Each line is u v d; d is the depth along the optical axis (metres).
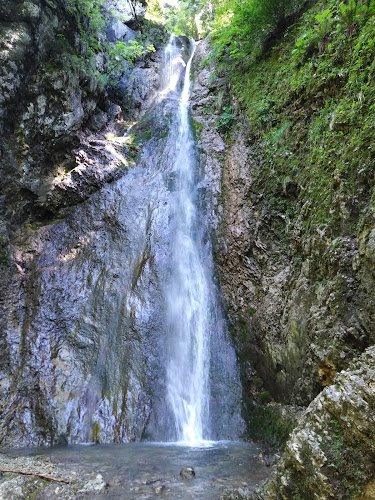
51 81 9.27
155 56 16.02
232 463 4.64
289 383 5.77
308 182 5.88
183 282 8.55
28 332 6.96
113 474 4.19
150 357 7.09
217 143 10.82
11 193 8.52
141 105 14.19
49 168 9.55
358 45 5.25
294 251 6.25
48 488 3.78
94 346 7.01
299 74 7.22
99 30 12.91
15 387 6.16
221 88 12.09
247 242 8.03
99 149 10.70
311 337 4.98
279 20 9.30
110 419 6.05
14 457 4.79
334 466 2.77
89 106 11.24
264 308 6.95
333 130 5.40
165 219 9.66
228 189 9.42
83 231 9.18
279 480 3.18
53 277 8.00
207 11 18.56
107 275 8.30
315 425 3.06
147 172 10.94
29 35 8.69
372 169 4.19
